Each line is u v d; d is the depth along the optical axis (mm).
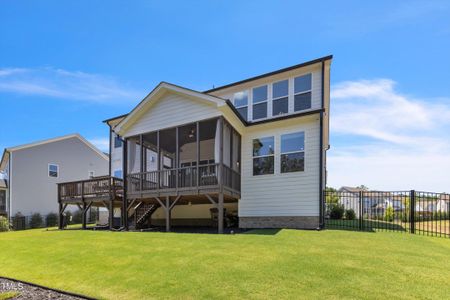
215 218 12023
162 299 3859
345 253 5555
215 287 4070
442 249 6129
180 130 11562
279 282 4117
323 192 10000
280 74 11578
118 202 12930
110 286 4500
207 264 5102
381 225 10625
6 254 7434
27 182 20781
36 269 5777
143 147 12820
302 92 11242
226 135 10430
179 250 6211
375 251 5742
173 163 15008
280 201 10469
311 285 3967
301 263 4910
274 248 6043
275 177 10664
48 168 22094
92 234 9617
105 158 26516
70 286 4664
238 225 11266
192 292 3967
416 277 4223
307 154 10195
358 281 4074
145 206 12672
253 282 4160
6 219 18312
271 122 10789
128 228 11508
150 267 5199
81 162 24375
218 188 9273
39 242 8672
